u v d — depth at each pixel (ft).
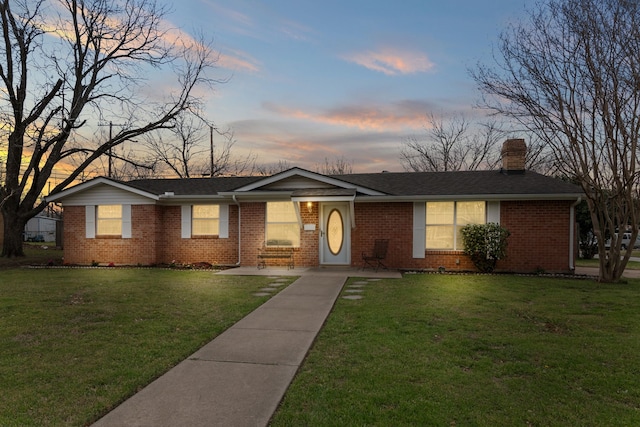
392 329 19.33
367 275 39.19
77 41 59.57
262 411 10.87
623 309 24.02
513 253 43.14
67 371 13.91
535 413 11.01
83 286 32.53
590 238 71.61
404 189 46.39
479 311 23.24
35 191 60.85
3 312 23.04
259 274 39.91
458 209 44.62
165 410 10.94
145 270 44.83
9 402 11.43
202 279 36.73
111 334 18.49
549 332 19.08
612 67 33.60
